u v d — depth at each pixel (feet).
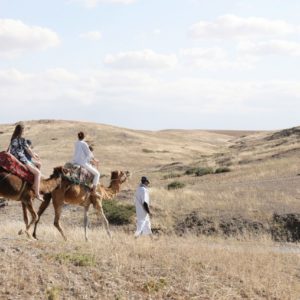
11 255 40.81
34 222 48.96
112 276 41.04
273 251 63.36
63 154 302.04
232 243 75.31
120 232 81.35
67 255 42.37
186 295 40.65
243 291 43.55
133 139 356.18
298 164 145.28
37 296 36.17
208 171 164.35
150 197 101.40
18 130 45.62
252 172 144.46
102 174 219.41
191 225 90.33
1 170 44.62
